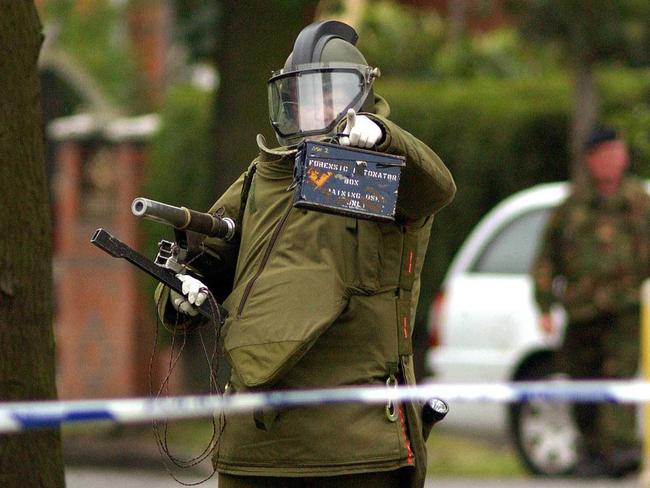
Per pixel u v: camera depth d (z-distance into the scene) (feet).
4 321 52.24
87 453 129.39
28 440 52.95
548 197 122.93
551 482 111.45
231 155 132.77
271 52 131.34
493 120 167.73
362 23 217.36
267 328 47.37
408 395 48.67
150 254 165.17
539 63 211.00
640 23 167.12
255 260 49.32
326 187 46.34
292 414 47.85
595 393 85.10
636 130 168.96
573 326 106.32
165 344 164.14
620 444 107.34
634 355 104.94
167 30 265.34
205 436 137.59
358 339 48.21
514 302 119.44
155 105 274.77
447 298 124.26
